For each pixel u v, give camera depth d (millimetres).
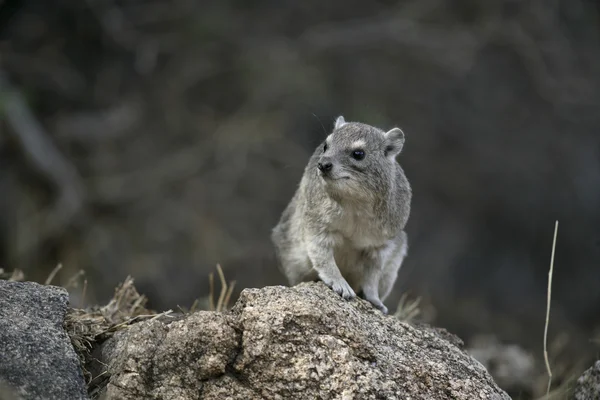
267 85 19750
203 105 19922
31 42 18328
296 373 5750
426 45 19703
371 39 19812
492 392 6203
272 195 19328
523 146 21969
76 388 5793
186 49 19766
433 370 6156
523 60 21062
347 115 19828
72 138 18297
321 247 7645
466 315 18578
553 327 18484
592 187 21781
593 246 21375
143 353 5949
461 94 21922
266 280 17734
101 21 18062
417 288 18875
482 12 20047
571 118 21578
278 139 19266
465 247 21391
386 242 7836
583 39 21453
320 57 20641
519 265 21547
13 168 17062
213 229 18281
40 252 16531
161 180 18578
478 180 21875
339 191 7418
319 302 6145
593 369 6781
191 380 5805
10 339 5879
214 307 8734
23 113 16641
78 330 6637
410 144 21297
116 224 17906
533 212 21859
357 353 5988
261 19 20938
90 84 18922
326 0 21328
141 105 19234
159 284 17078
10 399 5336
